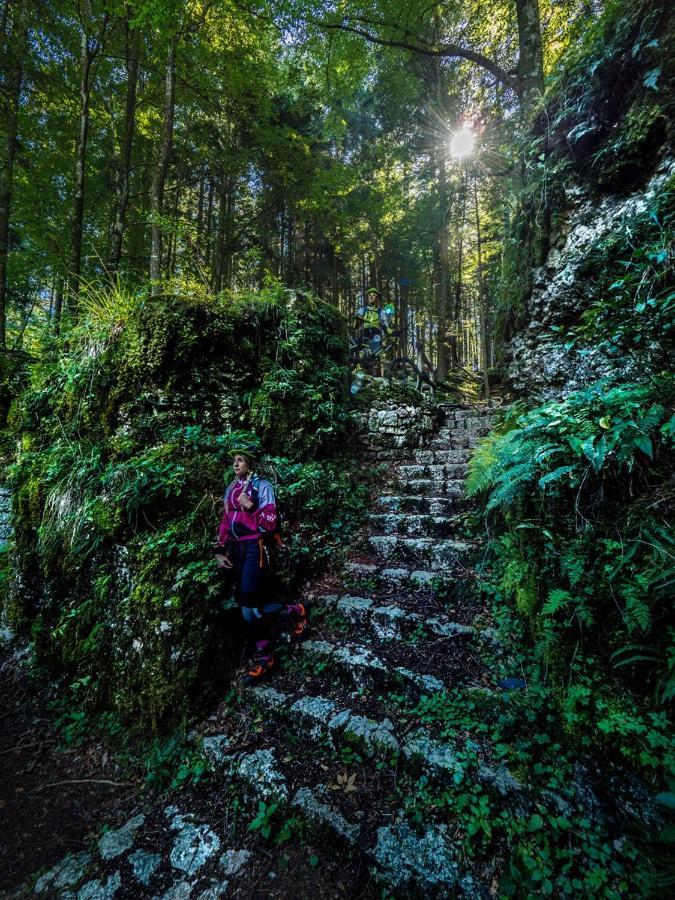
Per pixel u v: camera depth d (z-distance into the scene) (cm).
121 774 224
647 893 130
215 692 249
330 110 923
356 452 504
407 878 149
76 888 163
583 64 374
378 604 285
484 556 294
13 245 791
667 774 147
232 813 189
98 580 289
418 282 1473
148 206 945
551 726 185
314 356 493
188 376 366
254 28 668
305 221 1266
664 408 205
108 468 315
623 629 182
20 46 660
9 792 219
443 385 727
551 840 150
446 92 962
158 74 741
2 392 570
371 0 588
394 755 189
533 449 247
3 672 323
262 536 263
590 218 362
